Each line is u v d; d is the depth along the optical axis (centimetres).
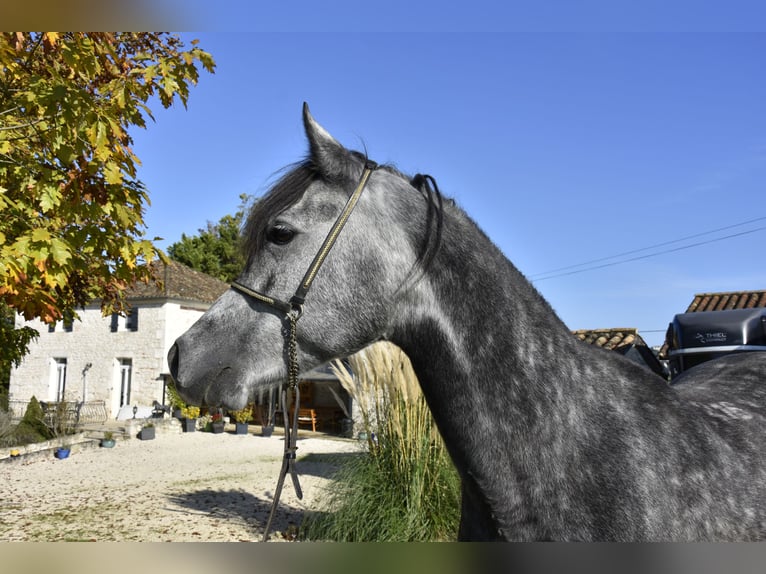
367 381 582
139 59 415
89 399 2439
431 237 168
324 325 165
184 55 396
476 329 165
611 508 152
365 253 167
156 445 1612
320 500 604
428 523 514
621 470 156
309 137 170
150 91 410
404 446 547
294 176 175
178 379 167
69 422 1838
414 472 526
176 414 2111
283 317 167
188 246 3522
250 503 829
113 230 364
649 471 156
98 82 420
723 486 163
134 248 357
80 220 354
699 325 579
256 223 175
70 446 1480
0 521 732
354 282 166
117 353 2395
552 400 162
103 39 346
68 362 2517
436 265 168
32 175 346
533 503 157
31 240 307
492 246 181
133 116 369
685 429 168
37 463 1290
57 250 307
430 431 541
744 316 563
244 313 170
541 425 160
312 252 167
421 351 170
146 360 2323
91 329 2475
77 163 346
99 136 307
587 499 154
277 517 733
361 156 182
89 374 2452
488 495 161
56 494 927
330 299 165
